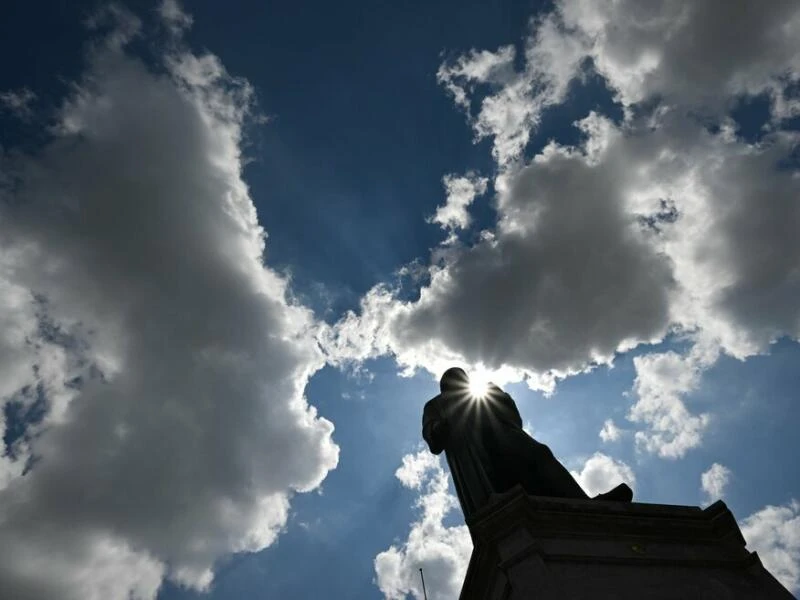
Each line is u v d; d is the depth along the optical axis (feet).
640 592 50.57
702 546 57.21
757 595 51.93
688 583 52.26
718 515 59.06
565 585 50.26
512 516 55.36
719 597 51.21
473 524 56.34
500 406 81.20
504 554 53.26
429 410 83.82
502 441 75.82
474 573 58.23
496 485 72.28
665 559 54.44
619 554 54.24
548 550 53.57
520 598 49.32
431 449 81.56
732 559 55.88
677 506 60.08
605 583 50.96
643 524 57.52
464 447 77.20
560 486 69.36
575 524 56.34
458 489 76.74
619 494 64.59
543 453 73.10
